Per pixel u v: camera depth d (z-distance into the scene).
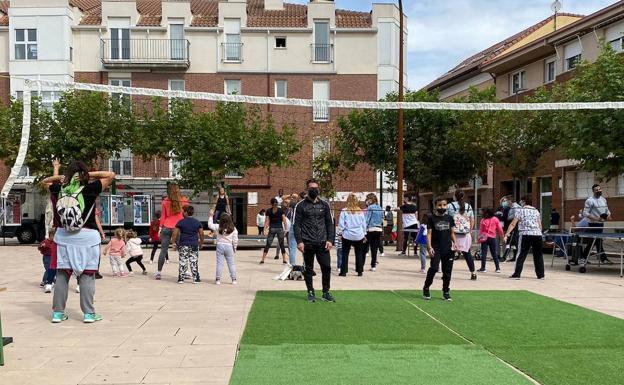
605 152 15.35
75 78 35.91
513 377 5.28
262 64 36.72
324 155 29.14
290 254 12.56
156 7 40.16
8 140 26.25
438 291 10.78
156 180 30.75
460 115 25.92
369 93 36.78
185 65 35.88
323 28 36.91
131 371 5.48
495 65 32.91
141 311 8.63
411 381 5.14
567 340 6.75
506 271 14.45
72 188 7.66
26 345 6.53
